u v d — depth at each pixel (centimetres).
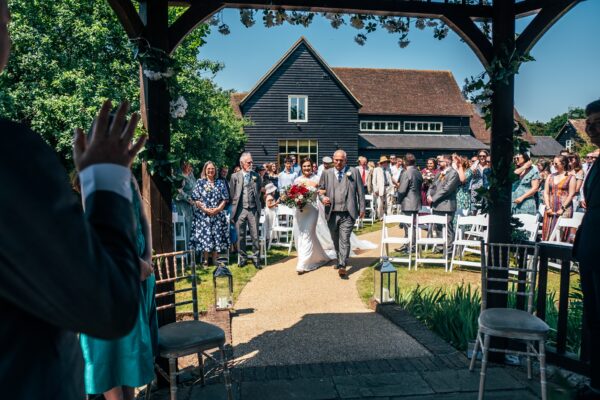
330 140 2708
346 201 742
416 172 966
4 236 71
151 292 284
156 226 354
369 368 382
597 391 287
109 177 97
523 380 355
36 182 74
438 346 430
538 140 4753
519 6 394
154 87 349
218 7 365
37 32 1437
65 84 1428
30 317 81
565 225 698
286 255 976
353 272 796
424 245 1097
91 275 75
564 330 385
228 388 309
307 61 2666
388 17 397
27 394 80
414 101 3173
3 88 1395
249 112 2634
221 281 564
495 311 349
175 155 348
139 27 341
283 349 434
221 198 804
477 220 782
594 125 310
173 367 294
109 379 251
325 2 376
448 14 386
